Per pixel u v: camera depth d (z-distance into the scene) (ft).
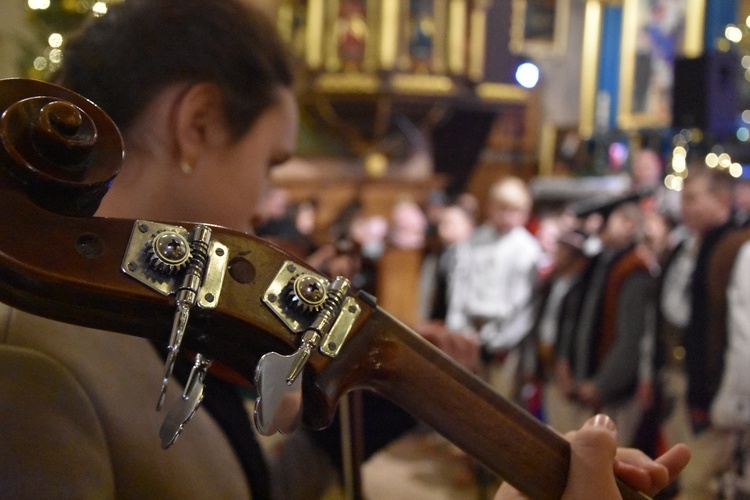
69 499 1.45
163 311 1.45
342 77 16.01
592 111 16.21
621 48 15.60
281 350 1.55
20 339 1.67
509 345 11.11
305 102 16.35
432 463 10.91
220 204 2.08
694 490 8.06
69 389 1.61
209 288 1.48
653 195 10.79
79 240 1.40
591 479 1.80
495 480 4.48
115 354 1.82
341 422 2.77
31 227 1.36
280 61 2.17
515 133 18.35
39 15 5.15
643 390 8.89
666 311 8.71
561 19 17.66
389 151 17.33
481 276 11.66
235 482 1.96
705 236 8.23
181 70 2.00
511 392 10.94
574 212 10.59
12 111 1.34
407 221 14.74
